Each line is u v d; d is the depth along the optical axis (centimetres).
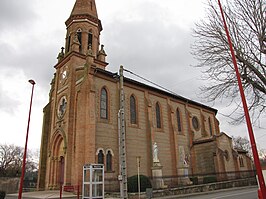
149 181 2214
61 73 3362
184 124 3894
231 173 3456
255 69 1148
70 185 2525
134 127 3073
